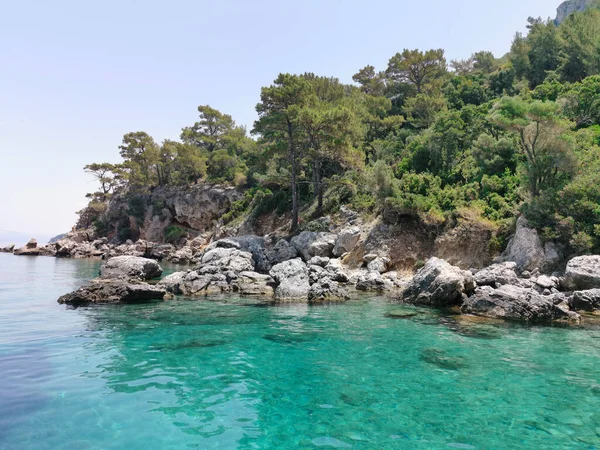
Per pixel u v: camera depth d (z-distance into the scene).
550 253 20.12
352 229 30.27
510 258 21.23
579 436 6.00
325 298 19.44
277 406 7.02
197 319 14.67
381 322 14.29
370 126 49.00
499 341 11.70
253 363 9.51
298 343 11.40
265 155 38.22
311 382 8.25
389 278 25.42
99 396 7.30
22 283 25.95
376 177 30.00
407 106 54.62
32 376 8.31
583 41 50.38
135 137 71.56
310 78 50.69
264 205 46.31
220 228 51.28
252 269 27.41
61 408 6.74
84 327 13.08
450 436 5.96
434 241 26.78
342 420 6.48
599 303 15.93
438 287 17.59
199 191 60.50
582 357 10.10
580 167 22.12
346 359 9.90
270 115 36.47
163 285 21.97
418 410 6.90
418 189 30.36
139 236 69.12
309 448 5.53
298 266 22.39
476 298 15.95
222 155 64.19
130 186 74.62
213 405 7.01
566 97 36.12
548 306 14.70
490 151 31.27
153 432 5.95
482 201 26.31
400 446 5.62
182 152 63.59
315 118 33.91
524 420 6.54
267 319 14.79
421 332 12.80
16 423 6.16
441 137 35.41
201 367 9.15
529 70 56.12
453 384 8.19
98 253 60.66
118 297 18.56
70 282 26.75
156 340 11.55
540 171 23.05
